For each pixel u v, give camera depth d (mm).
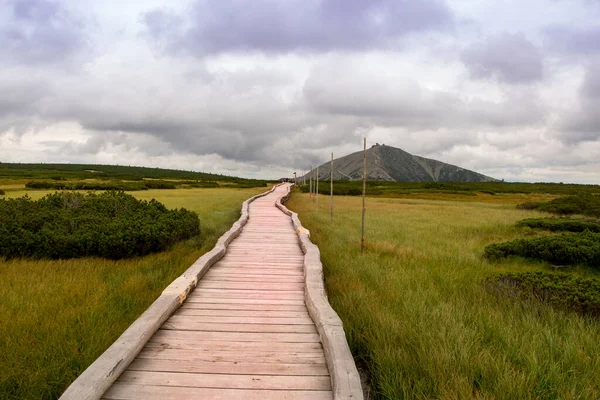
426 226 16781
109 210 11672
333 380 3154
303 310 5195
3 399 3408
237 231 11844
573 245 10070
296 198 42188
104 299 5719
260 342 4117
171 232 10180
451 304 5758
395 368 3732
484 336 4672
